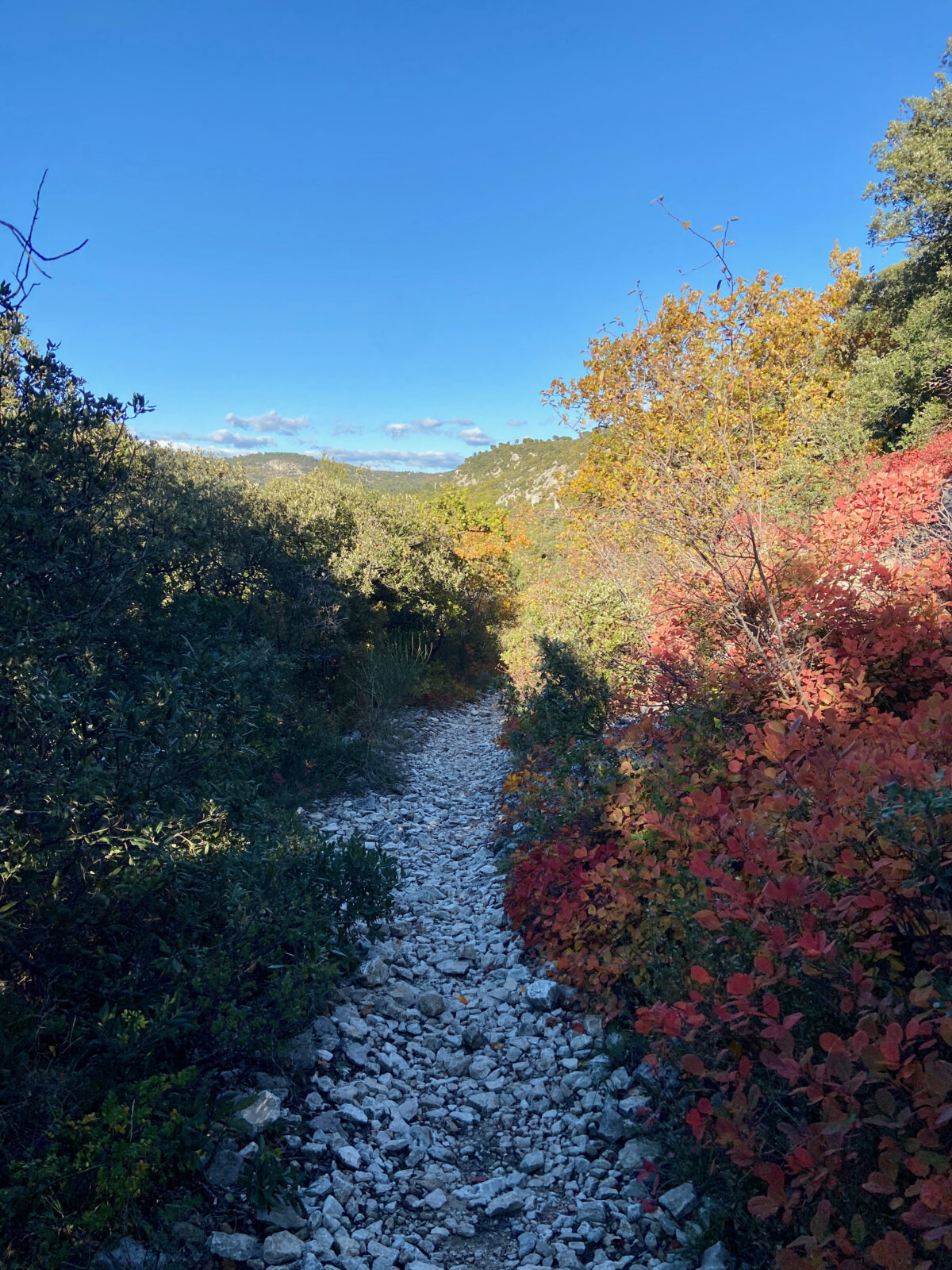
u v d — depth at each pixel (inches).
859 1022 79.0
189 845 129.0
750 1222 91.0
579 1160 118.4
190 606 235.9
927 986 79.6
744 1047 103.3
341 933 175.0
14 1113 94.8
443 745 471.8
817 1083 78.0
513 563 992.2
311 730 358.3
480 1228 110.0
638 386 226.1
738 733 185.8
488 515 960.3
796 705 171.0
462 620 740.7
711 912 102.4
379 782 352.8
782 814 114.6
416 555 627.8
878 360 649.0
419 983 185.0
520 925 199.3
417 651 583.8
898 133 660.1
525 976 179.0
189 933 132.0
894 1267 63.4
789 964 100.2
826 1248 75.5
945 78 641.6
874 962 96.5
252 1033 128.2
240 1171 108.7
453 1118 135.9
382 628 560.7
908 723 126.0
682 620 260.5
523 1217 111.4
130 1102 100.3
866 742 131.3
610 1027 148.2
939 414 561.6
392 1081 143.6
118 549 150.1
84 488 140.6
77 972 117.8
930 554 269.3
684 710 208.1
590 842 192.9
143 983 121.6
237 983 133.0
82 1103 101.7
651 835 157.3
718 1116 87.1
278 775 304.5
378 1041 156.3
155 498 285.7
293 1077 135.8
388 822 305.4
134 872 114.3
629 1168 114.7
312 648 412.2
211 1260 95.3
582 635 380.2
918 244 658.2
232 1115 112.0
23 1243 86.0
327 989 150.5
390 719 433.1
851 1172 80.7
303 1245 99.9
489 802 335.3
